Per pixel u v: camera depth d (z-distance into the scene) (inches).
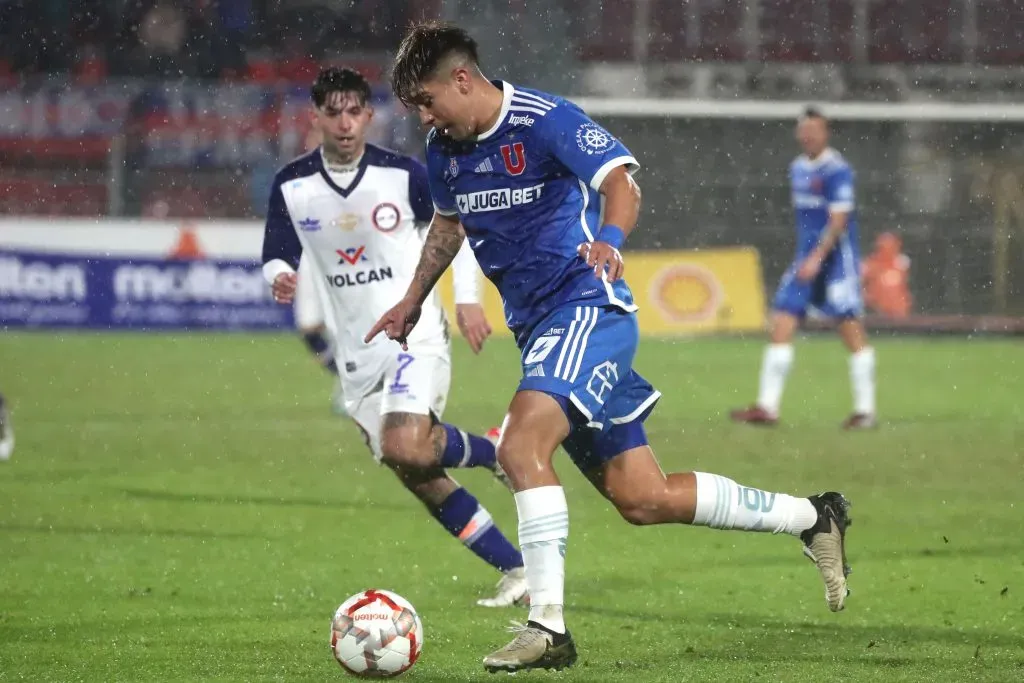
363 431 842.8
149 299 2682.1
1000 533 951.0
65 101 2967.5
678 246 3157.0
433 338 797.9
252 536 937.5
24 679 566.3
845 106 3233.3
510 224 581.0
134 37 3073.3
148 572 816.3
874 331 2849.4
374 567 836.0
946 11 3235.7
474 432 1465.3
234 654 612.1
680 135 3208.7
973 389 1924.2
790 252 3132.4
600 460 610.2
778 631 663.8
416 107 569.3
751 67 3233.3
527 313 586.9
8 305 2650.1
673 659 603.2
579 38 3176.7
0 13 3021.7
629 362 583.2
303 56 3093.0
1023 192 3065.9
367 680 559.8
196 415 1628.9
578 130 558.3
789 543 909.8
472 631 668.7
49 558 857.5
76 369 2096.5
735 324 2706.7
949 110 3225.9
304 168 833.5
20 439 1427.2
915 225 3073.3
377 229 821.2
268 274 857.5
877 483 1173.1
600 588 773.9
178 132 2957.7
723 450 1365.7
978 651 612.4
